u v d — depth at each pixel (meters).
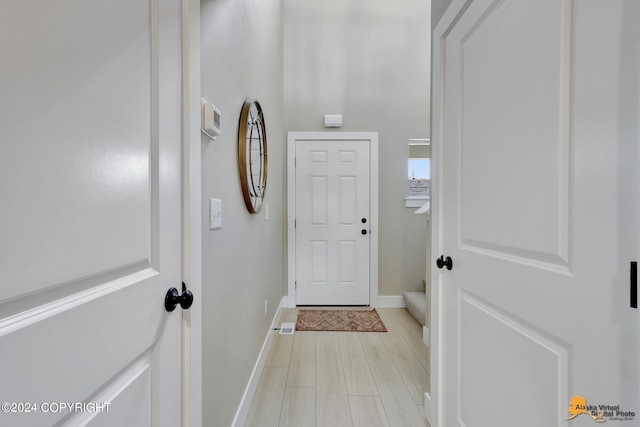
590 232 0.64
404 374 1.97
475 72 1.07
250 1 1.70
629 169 0.56
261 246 2.09
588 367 0.64
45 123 0.42
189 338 0.85
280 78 3.05
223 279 1.25
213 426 1.12
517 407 0.86
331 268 3.37
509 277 0.89
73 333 0.47
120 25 0.57
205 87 1.05
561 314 0.71
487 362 1.01
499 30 0.93
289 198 3.33
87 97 0.49
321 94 3.32
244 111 1.53
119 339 0.57
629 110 0.56
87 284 0.50
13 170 0.38
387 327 2.78
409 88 3.32
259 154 1.92
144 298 0.65
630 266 0.56
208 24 1.07
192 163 0.86
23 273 0.39
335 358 2.19
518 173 0.85
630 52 0.56
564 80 0.70
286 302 3.36
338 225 3.37
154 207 0.69
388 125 3.33
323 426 1.49
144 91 0.65
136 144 0.62
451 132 1.26
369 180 3.35
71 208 0.46
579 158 0.66
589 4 0.63
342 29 3.31
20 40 0.39
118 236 0.57
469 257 1.11
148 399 0.68
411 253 3.36
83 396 0.49
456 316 1.22
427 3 3.30
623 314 0.57
